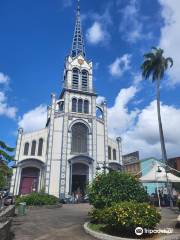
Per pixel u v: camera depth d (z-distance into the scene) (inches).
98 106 1861.5
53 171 1535.4
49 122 1708.9
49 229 529.3
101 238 426.9
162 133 1310.3
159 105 1392.7
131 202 475.5
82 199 1499.8
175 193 1195.9
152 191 1536.7
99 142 1733.5
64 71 1978.3
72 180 1615.4
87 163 1624.0
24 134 1587.1
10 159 589.6
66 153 1600.6
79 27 2338.8
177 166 1904.5
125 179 623.5
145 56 1534.2
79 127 1727.4
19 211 795.4
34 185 1513.3
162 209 880.3
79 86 1850.4
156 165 1012.5
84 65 1959.9
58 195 1481.3
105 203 585.6
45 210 978.1
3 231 344.8
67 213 853.2
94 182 638.5
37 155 1569.9
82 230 515.2
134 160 2181.3
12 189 1429.6
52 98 1737.2
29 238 435.2
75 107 1779.0
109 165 1679.4
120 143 1812.3
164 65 1494.8
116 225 429.4
